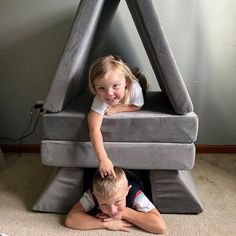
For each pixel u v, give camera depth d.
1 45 1.70
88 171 1.30
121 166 1.12
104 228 1.08
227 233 1.07
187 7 1.62
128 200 1.12
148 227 1.06
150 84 1.74
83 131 1.10
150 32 0.99
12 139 1.88
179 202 1.18
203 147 1.84
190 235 1.06
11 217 1.17
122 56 1.71
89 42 1.15
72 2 1.63
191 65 1.72
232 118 1.81
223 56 1.70
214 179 1.49
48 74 1.75
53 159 1.13
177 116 1.08
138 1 0.96
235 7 1.62
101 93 1.04
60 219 1.16
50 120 1.09
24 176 1.52
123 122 1.08
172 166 1.11
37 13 1.65
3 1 1.63
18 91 1.79
